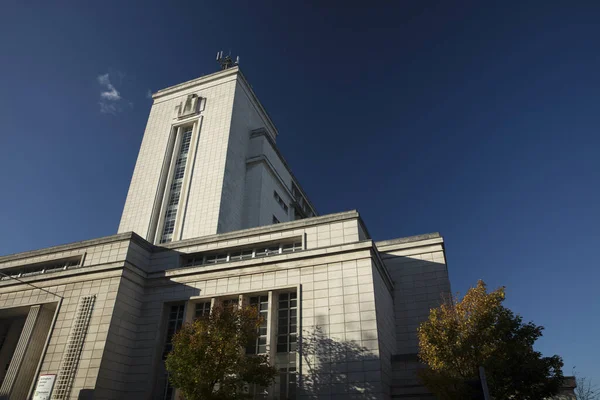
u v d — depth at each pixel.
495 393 20.61
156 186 52.47
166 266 35.81
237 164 53.88
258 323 24.83
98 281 32.94
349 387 25.11
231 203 50.34
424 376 22.56
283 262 31.11
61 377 28.98
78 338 30.33
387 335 29.73
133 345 31.97
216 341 23.20
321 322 27.83
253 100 63.88
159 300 33.50
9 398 29.84
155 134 58.44
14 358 31.70
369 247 28.86
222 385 23.36
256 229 34.47
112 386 29.17
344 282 28.62
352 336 26.56
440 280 34.47
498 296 22.83
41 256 38.19
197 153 53.47
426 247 36.31
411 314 34.06
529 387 20.75
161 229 49.44
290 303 30.30
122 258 33.78
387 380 26.70
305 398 25.66
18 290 35.72
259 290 30.75
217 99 58.09
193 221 47.69
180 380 22.89
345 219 31.69
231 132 53.88
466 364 21.52
